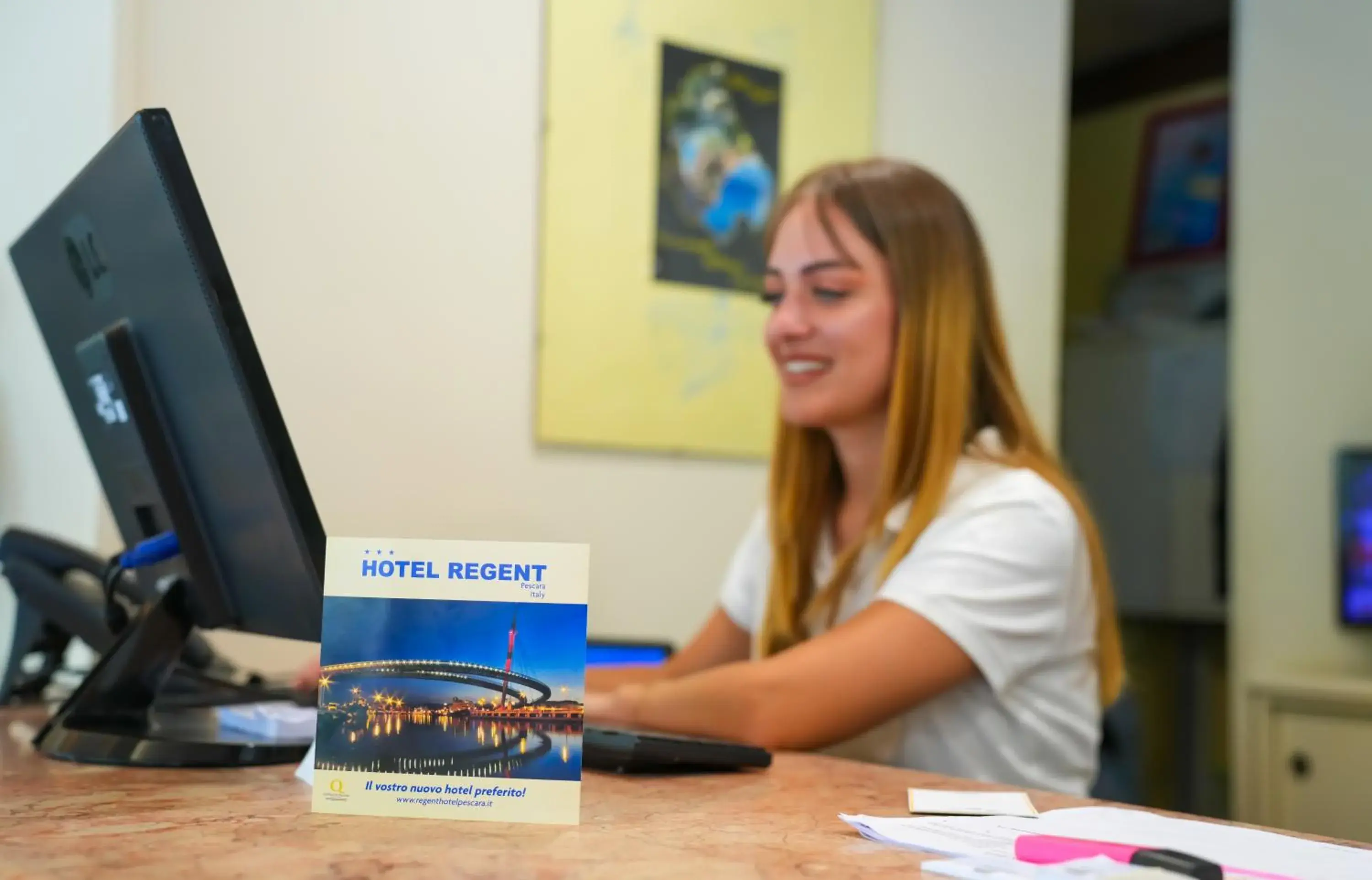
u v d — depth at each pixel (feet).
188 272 2.53
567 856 1.91
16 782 2.56
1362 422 9.41
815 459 4.83
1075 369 12.10
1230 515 9.55
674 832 2.14
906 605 3.86
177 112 5.24
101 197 2.83
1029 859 1.87
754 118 7.21
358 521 5.78
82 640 4.24
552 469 6.46
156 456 2.93
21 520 5.65
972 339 4.43
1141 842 2.08
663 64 6.83
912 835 2.07
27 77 5.56
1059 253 8.80
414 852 1.91
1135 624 11.60
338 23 5.70
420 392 5.98
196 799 2.37
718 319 7.07
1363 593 9.23
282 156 5.54
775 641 4.72
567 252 6.48
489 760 2.22
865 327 4.38
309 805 2.32
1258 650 9.39
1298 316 9.55
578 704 2.22
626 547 6.73
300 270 5.60
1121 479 11.56
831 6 7.55
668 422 6.87
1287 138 9.58
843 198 4.41
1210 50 11.57
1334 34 9.43
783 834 2.13
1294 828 8.51
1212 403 10.91
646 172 6.77
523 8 6.33
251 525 2.74
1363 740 8.21
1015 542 3.97
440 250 6.05
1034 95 8.69
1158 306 11.63
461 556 2.27
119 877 1.69
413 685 2.25
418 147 5.97
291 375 5.58
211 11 5.32
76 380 3.53
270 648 5.54
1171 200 11.72
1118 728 8.43
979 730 4.03
